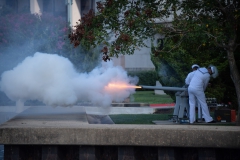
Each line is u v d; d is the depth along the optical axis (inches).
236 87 1184.2
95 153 919.0
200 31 1152.2
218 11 1230.3
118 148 912.3
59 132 900.6
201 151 904.3
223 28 1178.6
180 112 1314.0
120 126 909.8
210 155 901.8
